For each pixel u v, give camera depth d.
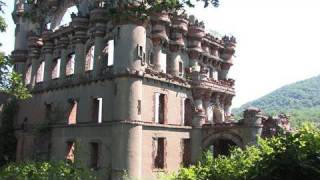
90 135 38.56
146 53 41.03
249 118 38.88
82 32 42.66
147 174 36.88
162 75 40.47
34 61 49.50
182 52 47.00
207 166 14.74
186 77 47.09
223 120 51.19
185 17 46.06
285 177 9.55
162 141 39.94
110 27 39.50
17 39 52.81
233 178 12.95
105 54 40.66
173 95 42.50
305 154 9.59
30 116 48.28
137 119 35.62
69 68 45.19
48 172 15.83
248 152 15.45
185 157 43.03
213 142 43.09
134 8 19.84
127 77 35.97
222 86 51.00
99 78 38.59
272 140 11.64
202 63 50.72
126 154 34.59
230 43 55.91
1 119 50.62
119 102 35.62
